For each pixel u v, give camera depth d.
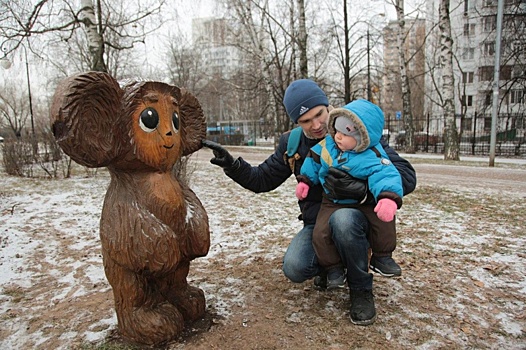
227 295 2.70
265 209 5.45
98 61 9.38
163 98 1.96
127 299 2.02
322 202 2.47
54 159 10.44
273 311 2.45
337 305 2.52
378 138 2.16
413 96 34.22
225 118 44.84
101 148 1.76
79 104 1.68
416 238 3.94
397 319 2.32
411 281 2.88
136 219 1.85
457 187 7.14
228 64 29.80
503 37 14.24
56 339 2.18
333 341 2.10
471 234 4.04
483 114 17.64
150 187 1.93
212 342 2.08
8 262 3.45
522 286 2.77
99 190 7.22
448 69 12.33
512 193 6.46
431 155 16.05
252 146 24.91
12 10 8.19
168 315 2.08
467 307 2.47
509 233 4.07
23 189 7.34
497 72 10.73
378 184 2.06
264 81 17.41
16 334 2.26
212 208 5.55
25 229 4.50
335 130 2.20
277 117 16.81
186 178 6.68
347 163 2.18
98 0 9.46
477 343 2.07
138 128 1.86
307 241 2.44
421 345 2.05
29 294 2.81
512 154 15.77
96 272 3.22
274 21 15.45
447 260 3.30
